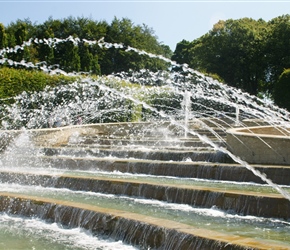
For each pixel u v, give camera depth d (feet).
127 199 28.45
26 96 65.72
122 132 66.59
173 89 88.43
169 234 18.03
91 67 120.67
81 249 19.39
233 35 137.08
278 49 129.49
